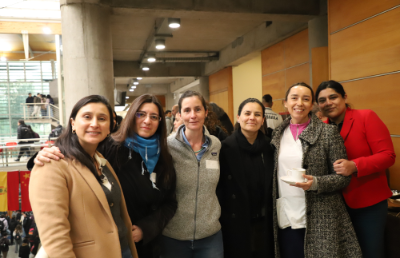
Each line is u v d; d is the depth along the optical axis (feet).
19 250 14.10
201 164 5.45
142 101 4.94
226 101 37.52
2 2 37.04
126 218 4.36
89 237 3.43
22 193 13.15
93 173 3.75
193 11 17.90
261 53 29.12
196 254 5.49
